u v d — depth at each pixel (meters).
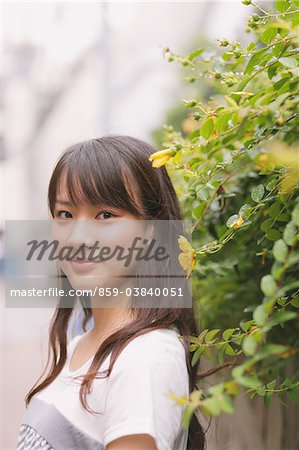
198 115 1.03
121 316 1.21
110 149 1.18
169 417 1.00
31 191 11.59
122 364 1.03
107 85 7.92
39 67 10.10
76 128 9.33
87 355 1.27
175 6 5.29
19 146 11.60
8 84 10.70
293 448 1.60
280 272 0.72
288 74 0.94
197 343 1.04
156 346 1.05
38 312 7.08
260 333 0.71
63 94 10.27
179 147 1.02
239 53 1.06
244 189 1.45
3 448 3.66
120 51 7.74
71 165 1.17
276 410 1.67
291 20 0.93
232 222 1.05
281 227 1.06
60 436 1.09
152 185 1.20
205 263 1.51
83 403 1.07
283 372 1.25
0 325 6.79
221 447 1.77
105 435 1.01
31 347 6.20
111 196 1.16
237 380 0.66
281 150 0.98
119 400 1.00
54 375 1.32
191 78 1.40
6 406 4.52
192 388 1.17
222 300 1.65
